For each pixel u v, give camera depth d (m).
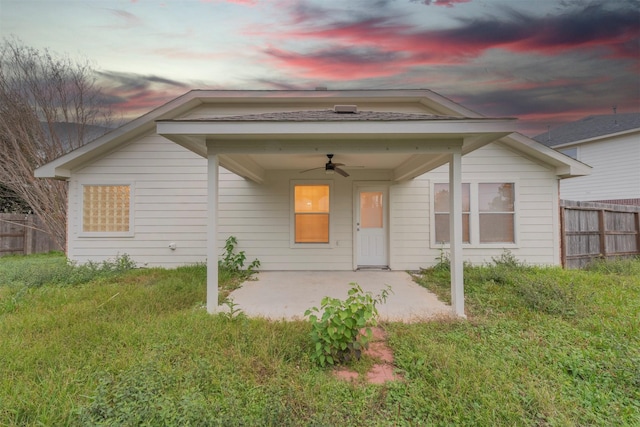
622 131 14.02
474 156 7.76
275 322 3.76
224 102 7.84
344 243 7.94
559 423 2.06
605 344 3.17
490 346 3.17
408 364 2.79
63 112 11.69
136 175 7.71
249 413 2.14
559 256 7.64
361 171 7.95
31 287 5.43
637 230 9.23
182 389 2.34
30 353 2.85
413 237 7.86
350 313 2.84
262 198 7.92
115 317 3.88
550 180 7.70
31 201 10.88
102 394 2.18
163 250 7.75
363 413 2.17
